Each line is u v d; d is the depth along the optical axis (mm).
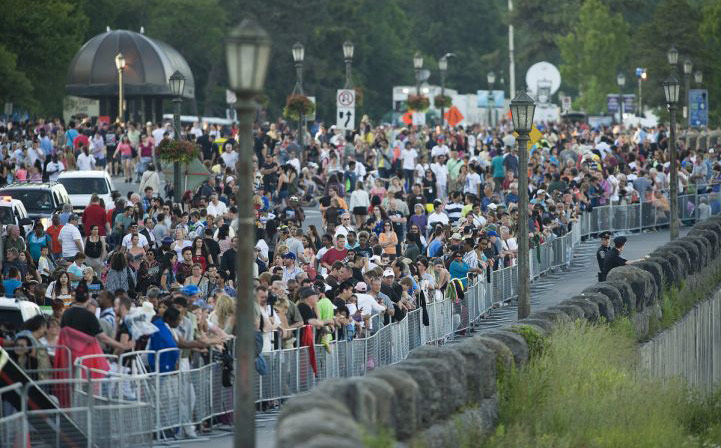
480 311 80125
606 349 56844
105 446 43438
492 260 82875
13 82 193500
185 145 97750
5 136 133875
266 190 113125
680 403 61000
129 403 43750
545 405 46438
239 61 31172
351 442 26109
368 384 33000
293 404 29312
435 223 92312
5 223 85250
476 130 174375
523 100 65812
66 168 127250
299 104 131500
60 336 44562
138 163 137750
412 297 69438
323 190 131625
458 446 37781
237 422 32062
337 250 76438
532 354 49906
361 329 61844
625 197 118625
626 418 48781
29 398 42031
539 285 93500
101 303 48375
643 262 78750
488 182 114312
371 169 132500
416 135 150250
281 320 55406
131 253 74125
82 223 89625
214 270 64750
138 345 47531
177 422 47781
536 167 120250
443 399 38031
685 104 190375
